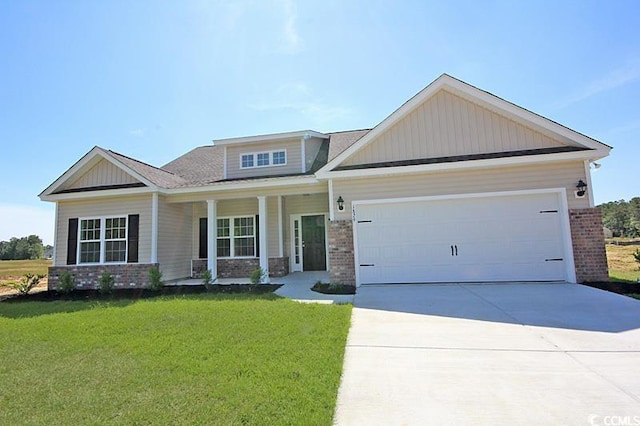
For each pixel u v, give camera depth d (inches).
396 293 330.6
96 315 271.9
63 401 125.9
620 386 129.7
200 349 179.9
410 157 399.2
